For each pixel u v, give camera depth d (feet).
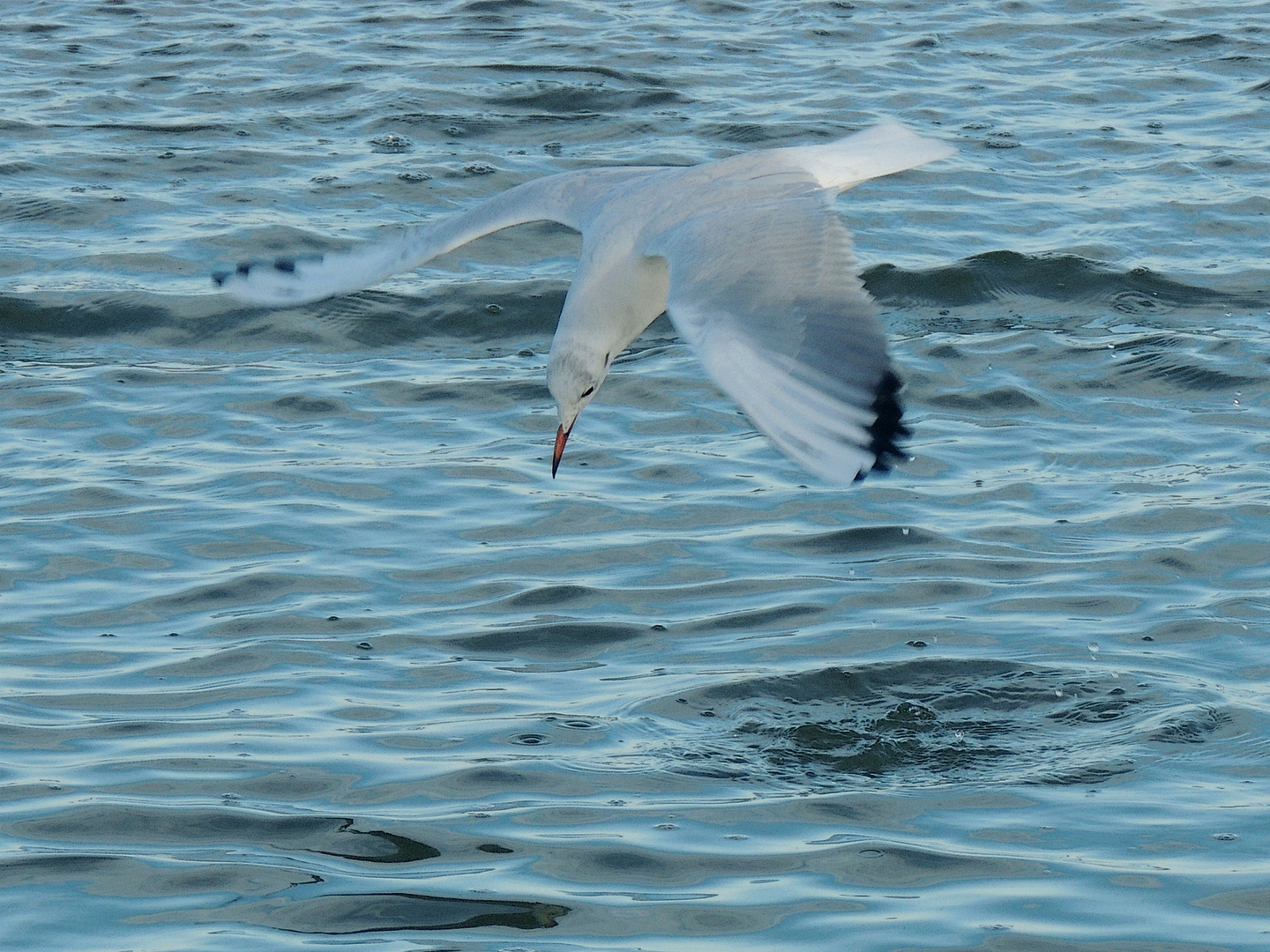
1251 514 45.14
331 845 30.73
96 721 35.29
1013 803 32.50
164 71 86.74
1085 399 53.16
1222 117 79.71
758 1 100.37
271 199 68.69
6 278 61.21
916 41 92.32
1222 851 30.50
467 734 34.86
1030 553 43.47
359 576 42.24
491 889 29.27
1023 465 48.80
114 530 44.45
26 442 50.26
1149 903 28.73
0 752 33.94
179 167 72.33
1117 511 45.68
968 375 54.85
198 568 42.50
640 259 25.50
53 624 39.70
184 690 36.73
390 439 50.78
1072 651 38.52
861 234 65.62
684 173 26.32
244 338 58.34
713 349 19.36
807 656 38.42
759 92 83.20
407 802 32.22
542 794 32.55
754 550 43.78
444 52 89.45
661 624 40.06
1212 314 59.52
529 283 61.93
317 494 46.78
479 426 51.90
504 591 41.57
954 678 37.58
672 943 27.66
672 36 92.53
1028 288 61.46
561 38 91.86
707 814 31.86
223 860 30.22
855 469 17.72
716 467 48.80
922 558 43.24
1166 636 39.27
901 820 31.78
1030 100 82.69
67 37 93.40
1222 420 51.55
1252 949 27.43
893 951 27.27
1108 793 32.78
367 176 71.26
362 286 27.81
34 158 72.69
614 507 46.16
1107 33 93.76
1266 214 67.56
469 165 72.74
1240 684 37.06
